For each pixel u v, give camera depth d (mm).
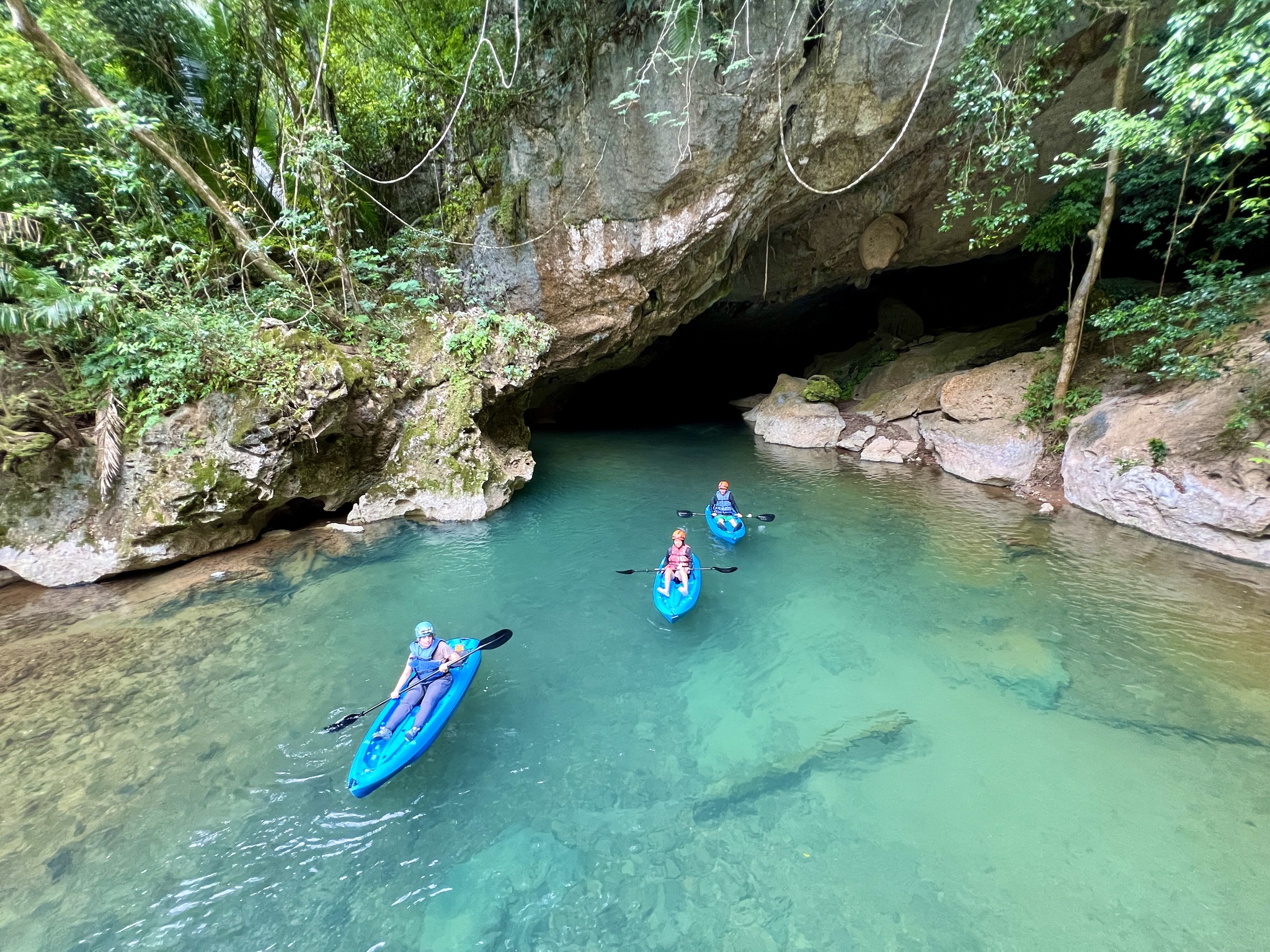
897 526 8852
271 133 9242
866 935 2936
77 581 6793
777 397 17547
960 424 11680
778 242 13648
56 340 6379
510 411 12211
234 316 7836
